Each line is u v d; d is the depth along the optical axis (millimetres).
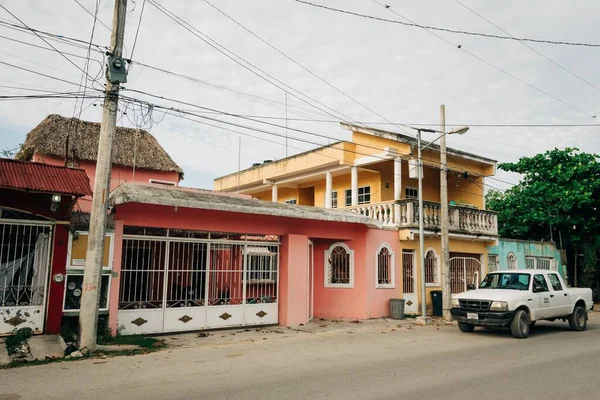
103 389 6875
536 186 24844
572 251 26719
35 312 10461
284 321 14258
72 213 11312
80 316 9562
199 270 13086
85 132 18016
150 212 12102
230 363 8820
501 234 27266
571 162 24500
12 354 9000
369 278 16500
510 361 9234
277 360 9148
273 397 6492
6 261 10359
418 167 16562
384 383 7312
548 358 9609
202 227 12938
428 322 15453
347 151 19500
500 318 12453
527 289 13453
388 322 15641
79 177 10852
